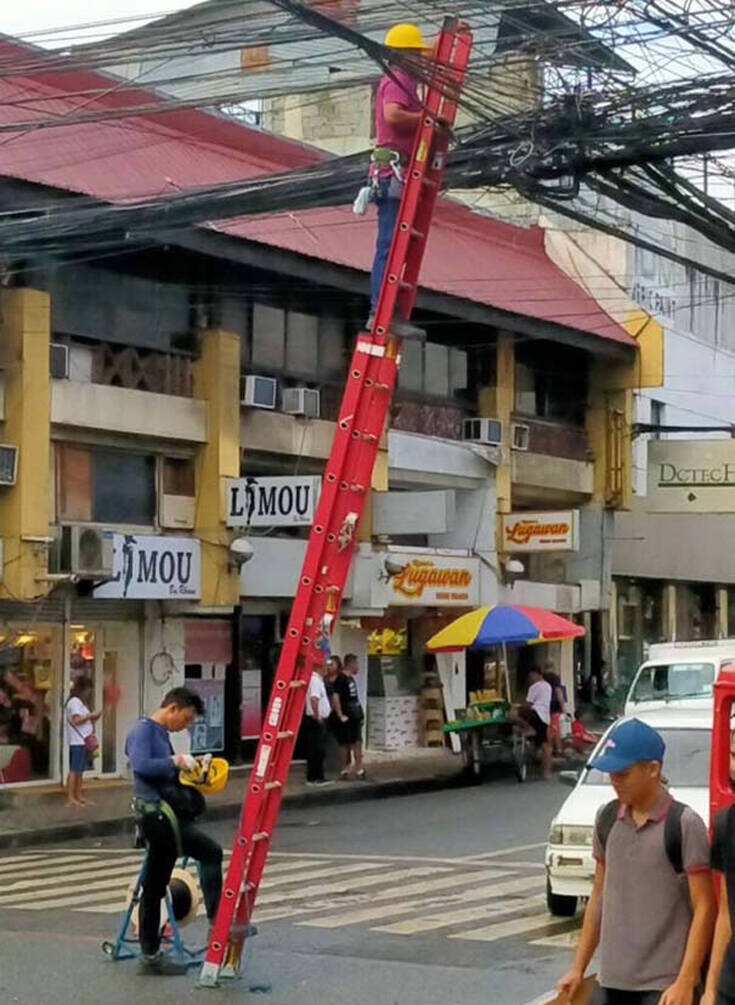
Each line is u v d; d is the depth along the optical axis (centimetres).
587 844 1318
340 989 1039
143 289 2473
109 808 2222
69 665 2406
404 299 1054
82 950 1178
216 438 2534
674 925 627
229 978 1033
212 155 2688
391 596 2847
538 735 2859
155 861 1066
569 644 3591
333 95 3594
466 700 3164
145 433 2425
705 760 1334
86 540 2250
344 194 1431
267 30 1336
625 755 631
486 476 3170
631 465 3597
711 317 4334
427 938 1250
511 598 3203
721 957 578
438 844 1902
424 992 1034
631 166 1478
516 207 3691
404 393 3012
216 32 1383
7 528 2214
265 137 2844
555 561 3566
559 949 1202
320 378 2803
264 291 2664
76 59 1388
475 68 1438
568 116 1311
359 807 2391
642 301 3872
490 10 1284
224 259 2447
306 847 1889
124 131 2516
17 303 2223
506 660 3378
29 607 2325
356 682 2864
